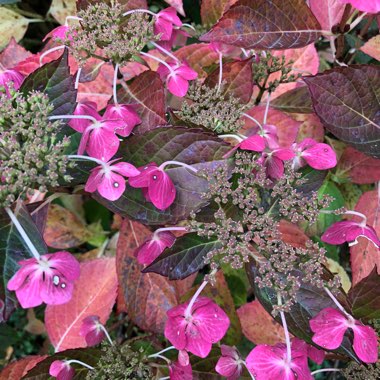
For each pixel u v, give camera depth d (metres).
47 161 0.29
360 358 0.29
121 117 0.34
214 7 0.44
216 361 0.36
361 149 0.36
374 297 0.33
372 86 0.35
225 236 0.30
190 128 0.32
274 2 0.36
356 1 0.32
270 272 0.30
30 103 0.30
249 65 0.38
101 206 0.51
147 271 0.31
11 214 0.28
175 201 0.33
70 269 0.28
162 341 0.40
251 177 0.31
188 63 0.42
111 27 0.34
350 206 0.47
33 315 0.50
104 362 0.35
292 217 0.31
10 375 0.40
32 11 0.52
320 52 0.51
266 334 0.42
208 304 0.30
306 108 0.43
